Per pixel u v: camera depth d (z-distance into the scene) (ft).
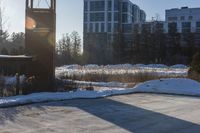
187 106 53.67
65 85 73.41
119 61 343.87
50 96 57.57
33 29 78.07
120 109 48.96
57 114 43.27
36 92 64.49
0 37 145.07
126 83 92.43
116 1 426.51
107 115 43.60
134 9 468.75
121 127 36.40
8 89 62.69
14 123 37.09
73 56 341.21
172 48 344.28
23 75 72.23
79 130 34.27
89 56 374.84
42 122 37.88
